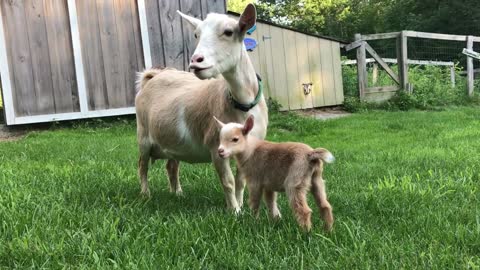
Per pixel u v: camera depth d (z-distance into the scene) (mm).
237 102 2074
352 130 5020
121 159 3426
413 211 1991
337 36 21359
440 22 14258
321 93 7016
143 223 1869
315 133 4957
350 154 3555
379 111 6797
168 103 2318
